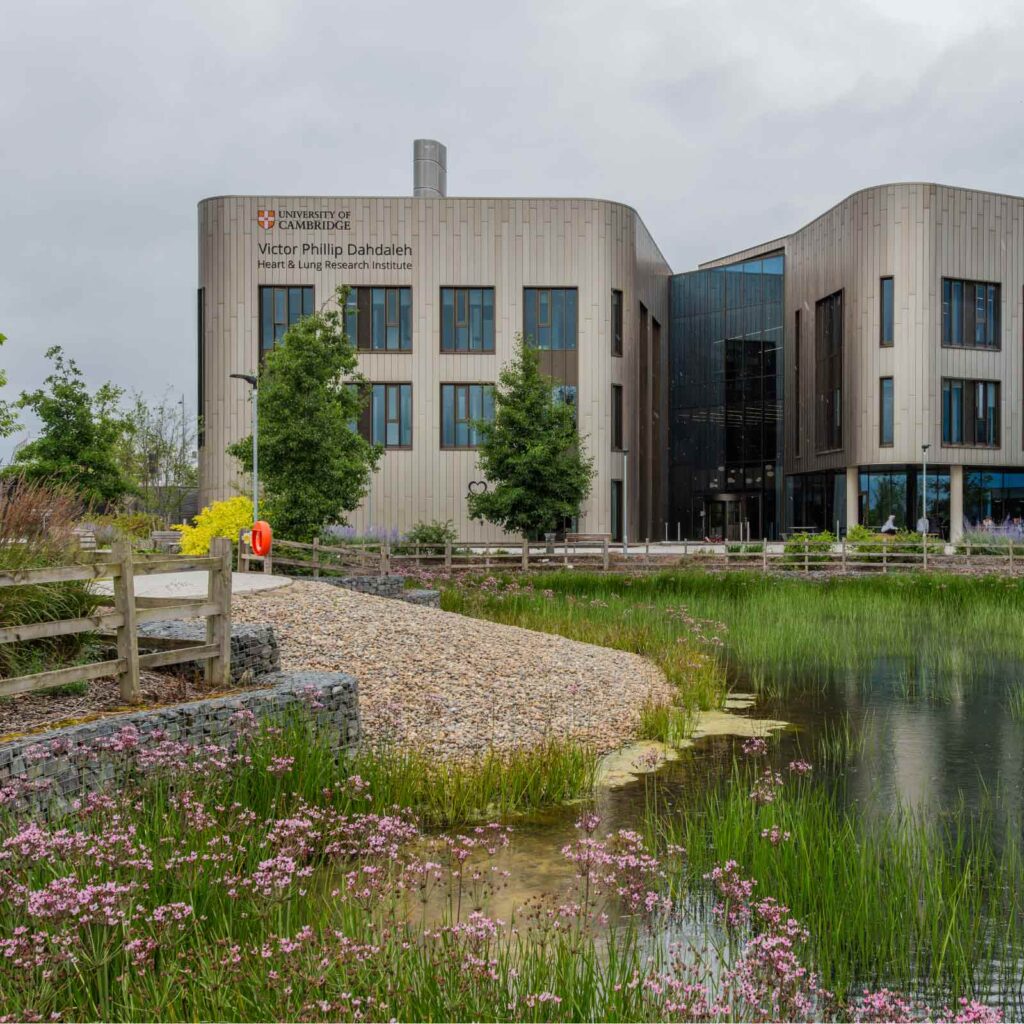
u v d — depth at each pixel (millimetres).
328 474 28859
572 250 44719
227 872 5598
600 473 44812
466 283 44562
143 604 9430
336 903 5492
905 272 45594
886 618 21375
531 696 12727
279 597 16078
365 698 11633
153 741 7746
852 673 16016
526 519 36188
